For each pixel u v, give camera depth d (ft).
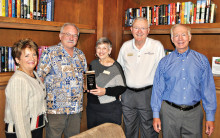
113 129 4.00
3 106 5.89
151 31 7.80
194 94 5.57
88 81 5.93
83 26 7.50
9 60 6.27
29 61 4.69
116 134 3.98
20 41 4.73
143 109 6.87
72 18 8.57
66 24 5.98
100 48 6.19
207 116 5.71
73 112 5.89
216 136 6.81
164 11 7.57
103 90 5.97
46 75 5.71
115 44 8.13
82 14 8.53
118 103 6.35
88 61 8.41
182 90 5.60
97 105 6.19
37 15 6.59
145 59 6.77
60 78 5.71
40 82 5.16
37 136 4.98
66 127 6.21
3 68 6.17
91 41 8.16
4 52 6.15
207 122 5.73
